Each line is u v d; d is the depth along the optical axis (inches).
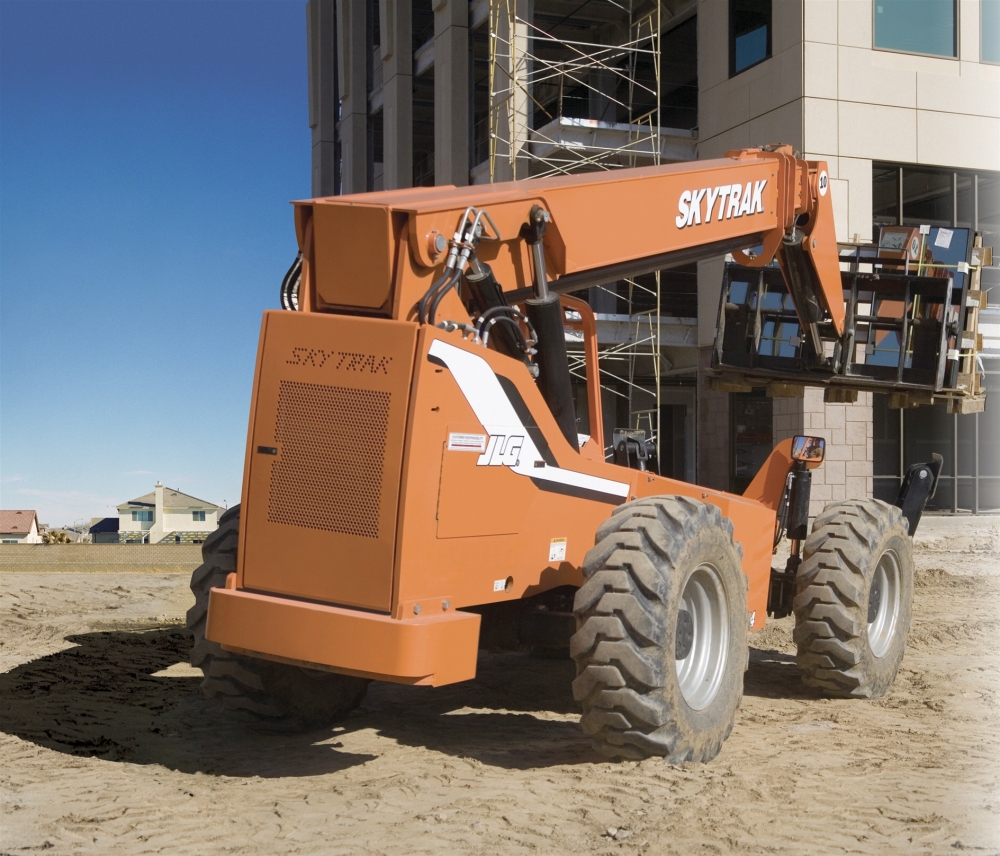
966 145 780.6
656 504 201.9
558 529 212.7
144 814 160.1
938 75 772.6
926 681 291.4
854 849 146.2
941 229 341.1
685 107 929.5
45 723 220.4
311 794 173.2
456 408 181.9
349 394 178.4
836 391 350.6
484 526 190.4
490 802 168.1
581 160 853.2
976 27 784.3
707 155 847.7
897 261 335.9
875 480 818.2
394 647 167.6
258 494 185.0
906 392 337.7
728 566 210.8
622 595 185.9
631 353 834.8
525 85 842.2
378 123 1295.5
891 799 170.6
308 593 179.8
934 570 550.6
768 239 290.2
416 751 206.2
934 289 327.9
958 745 213.2
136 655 317.7
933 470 308.7
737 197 274.1
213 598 183.8
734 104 812.6
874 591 279.3
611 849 146.3
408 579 173.5
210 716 236.2
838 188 743.1
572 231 219.3
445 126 997.8
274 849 145.9
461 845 148.1
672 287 938.1
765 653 342.0
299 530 181.2
